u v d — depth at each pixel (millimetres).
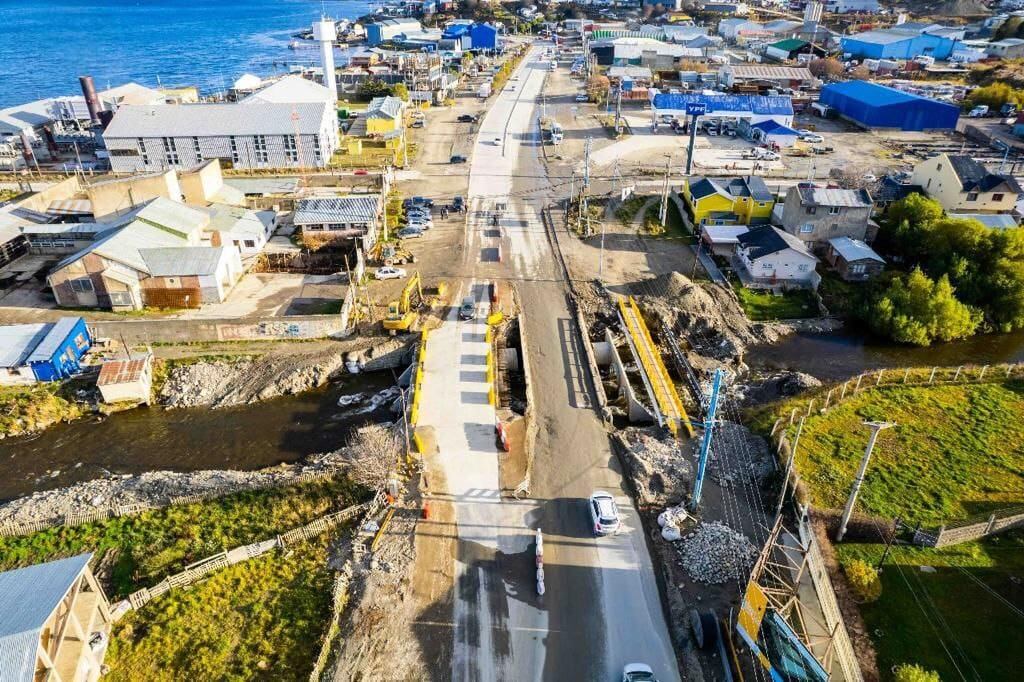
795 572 30391
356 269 59000
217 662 27906
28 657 22906
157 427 44281
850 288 58344
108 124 91188
